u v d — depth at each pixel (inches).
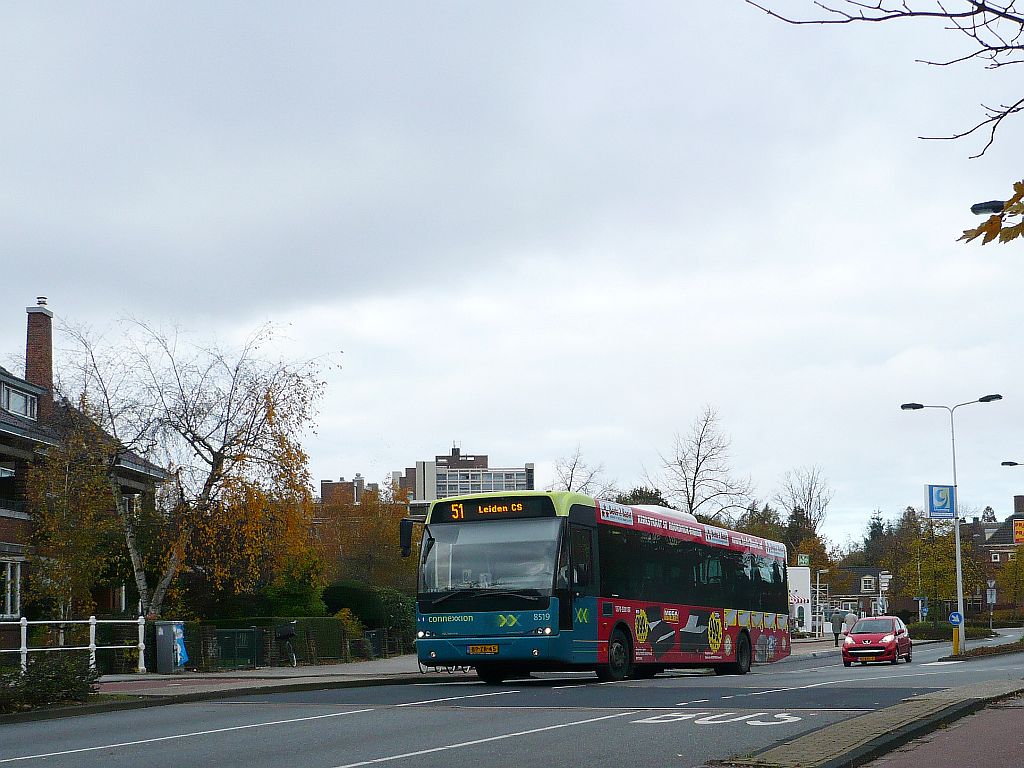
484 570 862.5
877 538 6338.6
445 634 861.2
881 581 3444.9
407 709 653.3
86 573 1253.7
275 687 861.8
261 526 1254.9
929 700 604.1
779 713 587.8
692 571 1088.8
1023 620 4168.3
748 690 762.2
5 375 1665.8
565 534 863.1
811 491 3703.3
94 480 1246.9
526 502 874.8
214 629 1214.9
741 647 1192.2
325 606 1577.3
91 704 739.4
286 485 1277.1
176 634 1136.2
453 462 5580.7
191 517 1254.9
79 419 1277.1
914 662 1673.2
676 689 784.3
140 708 754.8
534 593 843.4
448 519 894.4
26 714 690.2
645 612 976.9
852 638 1644.9
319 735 532.4
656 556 1015.0
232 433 1278.3
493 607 850.8
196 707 738.2
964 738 476.1
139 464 1344.7
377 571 2554.1
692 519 1120.8
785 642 1337.4
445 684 924.0
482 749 466.3
